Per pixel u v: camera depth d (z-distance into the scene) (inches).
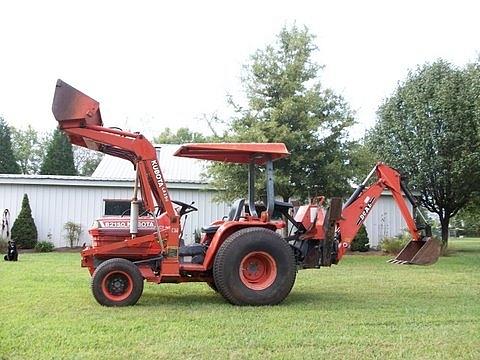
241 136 676.7
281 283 329.1
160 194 333.4
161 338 235.6
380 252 871.1
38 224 891.4
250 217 350.3
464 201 886.4
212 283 357.7
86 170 2214.6
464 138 819.4
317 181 694.5
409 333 249.1
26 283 414.0
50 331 246.7
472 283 438.6
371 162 717.9
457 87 834.8
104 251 338.3
